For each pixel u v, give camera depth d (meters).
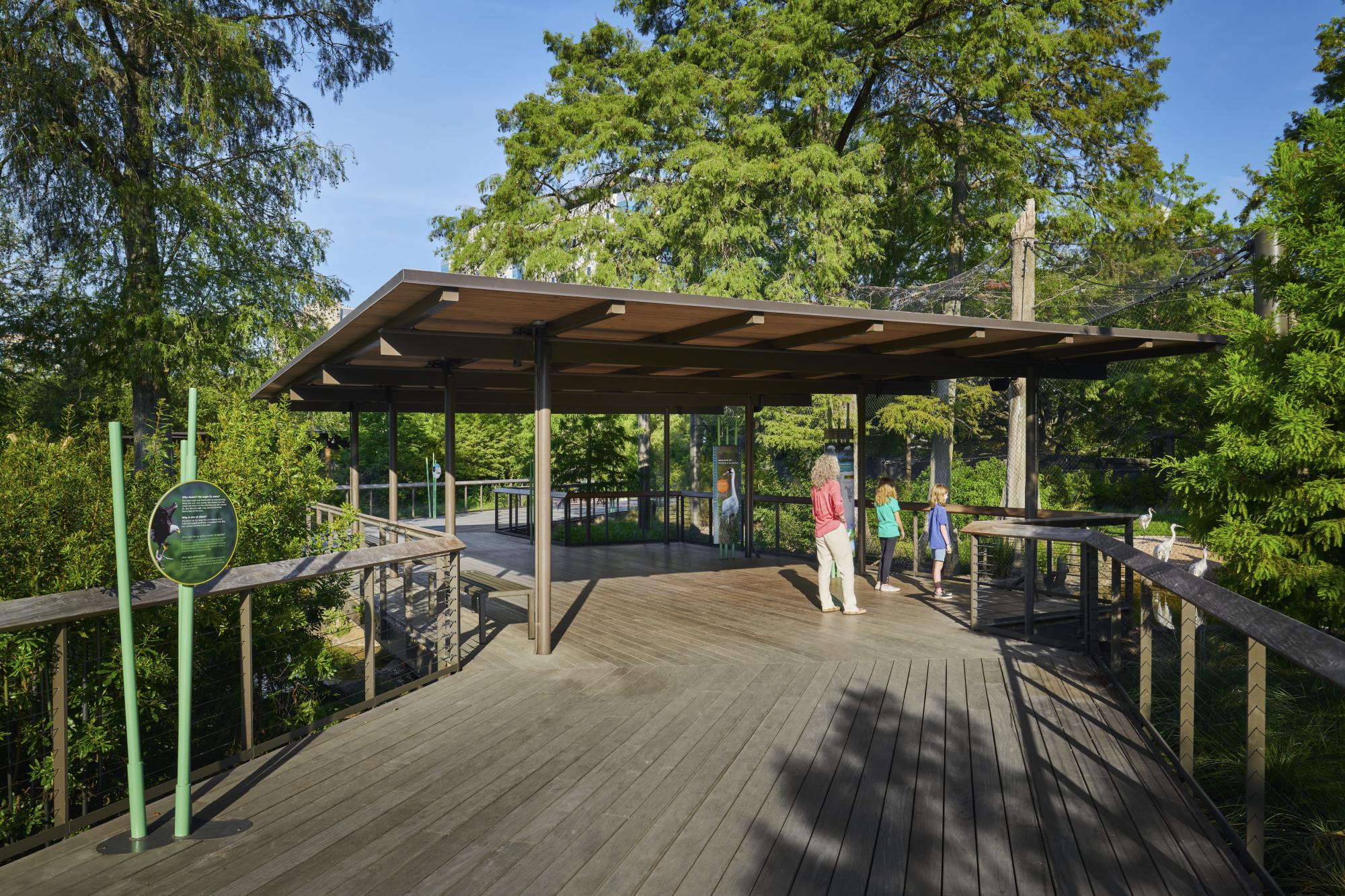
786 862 3.46
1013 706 5.56
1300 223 7.79
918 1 18.12
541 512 7.11
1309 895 3.38
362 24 20.41
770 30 18.59
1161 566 4.64
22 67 15.48
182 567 3.66
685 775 4.43
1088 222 19.20
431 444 31.17
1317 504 7.11
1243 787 4.50
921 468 30.44
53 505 5.17
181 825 3.71
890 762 4.58
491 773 4.48
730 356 8.45
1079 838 3.63
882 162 20.75
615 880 3.33
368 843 3.66
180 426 16.98
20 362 18.31
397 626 8.30
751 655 7.01
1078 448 29.95
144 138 17.22
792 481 26.03
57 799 3.72
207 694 6.16
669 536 15.59
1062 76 18.83
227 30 17.72
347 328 7.08
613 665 6.72
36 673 4.75
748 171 17.70
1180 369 23.61
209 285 18.50
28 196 16.77
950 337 7.83
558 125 20.41
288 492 7.34
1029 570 7.39
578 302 5.92
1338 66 13.62
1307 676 6.50
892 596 9.75
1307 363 7.17
